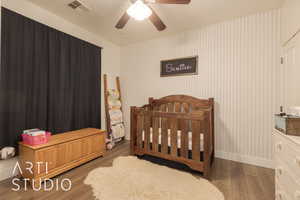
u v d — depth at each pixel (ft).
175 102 9.34
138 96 11.29
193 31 9.07
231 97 7.98
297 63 5.15
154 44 10.56
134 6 4.86
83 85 8.98
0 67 5.64
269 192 5.28
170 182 5.78
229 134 8.05
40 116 6.90
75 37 8.47
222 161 7.82
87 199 4.84
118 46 12.00
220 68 8.27
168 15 7.52
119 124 11.15
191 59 9.09
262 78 7.24
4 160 5.95
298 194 3.03
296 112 3.98
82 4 6.75
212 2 6.47
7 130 5.85
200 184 5.67
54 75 7.46
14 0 6.15
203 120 6.07
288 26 5.87
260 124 7.32
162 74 10.14
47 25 7.22
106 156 8.33
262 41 7.22
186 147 6.49
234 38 7.88
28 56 6.47
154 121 7.27
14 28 6.01
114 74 11.66
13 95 6.00
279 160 4.01
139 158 8.04
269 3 6.50
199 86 8.89
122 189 5.33
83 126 8.97
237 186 5.62
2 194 5.06
